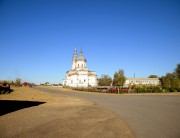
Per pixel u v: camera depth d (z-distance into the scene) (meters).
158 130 8.30
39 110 15.19
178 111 13.52
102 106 17.67
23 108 16.45
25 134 8.12
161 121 10.12
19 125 9.80
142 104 18.41
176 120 10.34
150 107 15.93
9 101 22.27
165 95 33.22
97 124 9.96
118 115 12.54
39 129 8.95
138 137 7.40
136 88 45.06
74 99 25.56
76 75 96.31
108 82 103.75
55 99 25.39
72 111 14.63
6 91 35.34
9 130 8.79
